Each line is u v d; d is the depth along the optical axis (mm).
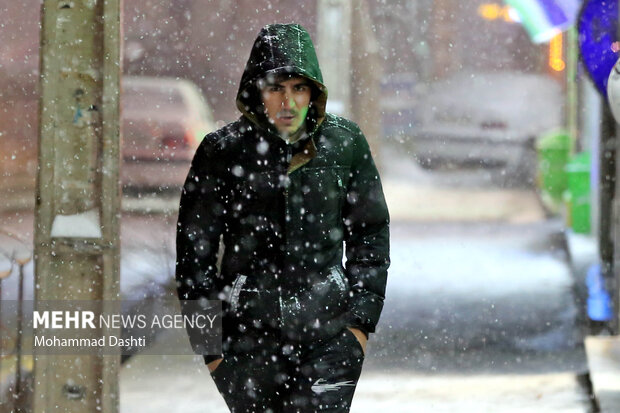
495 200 66438
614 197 31141
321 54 59688
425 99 104812
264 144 13648
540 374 25094
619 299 28625
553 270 40000
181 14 57406
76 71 15023
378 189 14352
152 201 40062
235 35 59688
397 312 32219
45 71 15023
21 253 20812
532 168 85250
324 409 13594
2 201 47750
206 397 22047
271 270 13758
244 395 13898
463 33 116188
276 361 13750
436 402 21844
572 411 20922
